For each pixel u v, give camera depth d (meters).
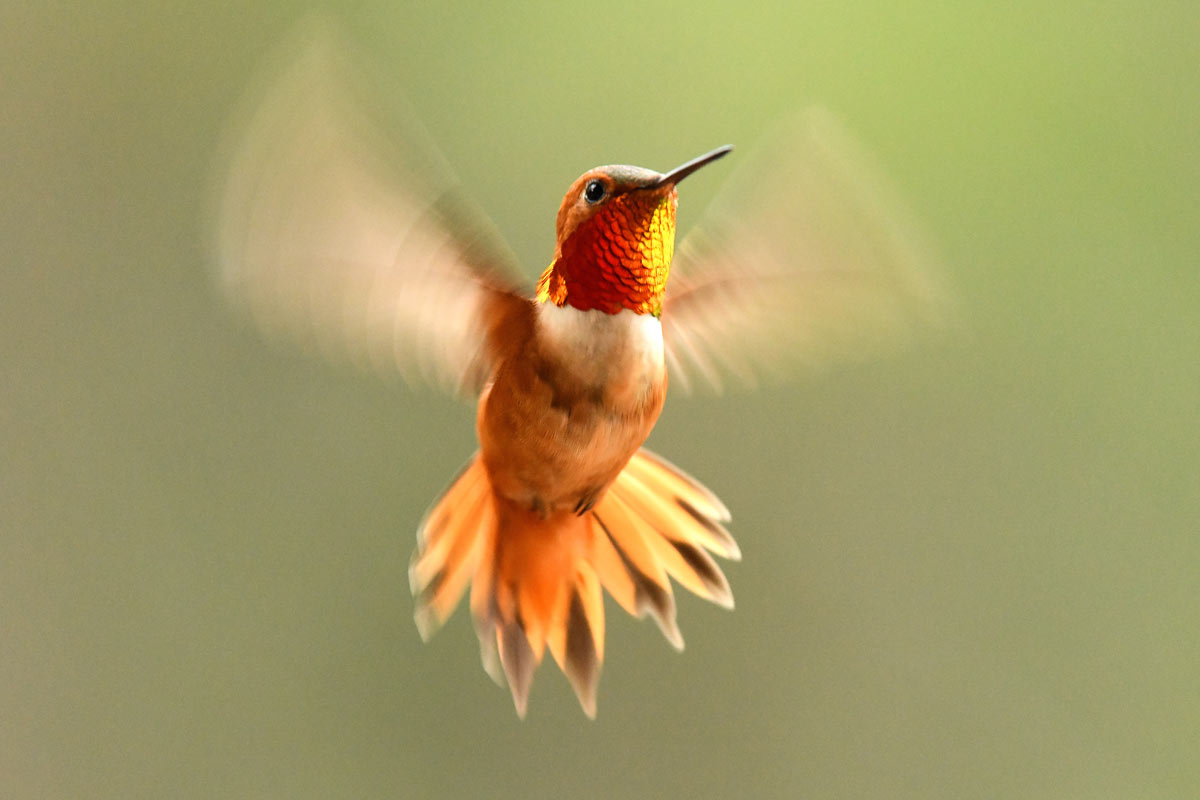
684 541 2.23
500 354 2.21
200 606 2.40
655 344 2.21
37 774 2.37
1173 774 2.47
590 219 2.20
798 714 2.48
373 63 2.52
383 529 2.44
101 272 2.48
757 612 2.50
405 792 2.38
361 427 2.47
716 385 2.23
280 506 2.44
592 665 2.22
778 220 2.23
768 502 2.53
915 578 2.52
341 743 2.38
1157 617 2.51
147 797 2.37
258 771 2.37
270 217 2.18
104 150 2.51
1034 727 2.49
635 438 2.21
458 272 2.20
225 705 2.38
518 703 2.22
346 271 2.19
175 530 2.42
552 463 2.21
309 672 2.39
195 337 2.48
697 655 2.49
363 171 2.19
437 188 2.19
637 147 2.53
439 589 2.22
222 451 2.45
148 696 2.38
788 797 2.42
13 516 2.39
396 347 2.20
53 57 2.52
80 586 2.38
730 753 2.43
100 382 2.45
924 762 2.48
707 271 2.23
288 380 2.47
